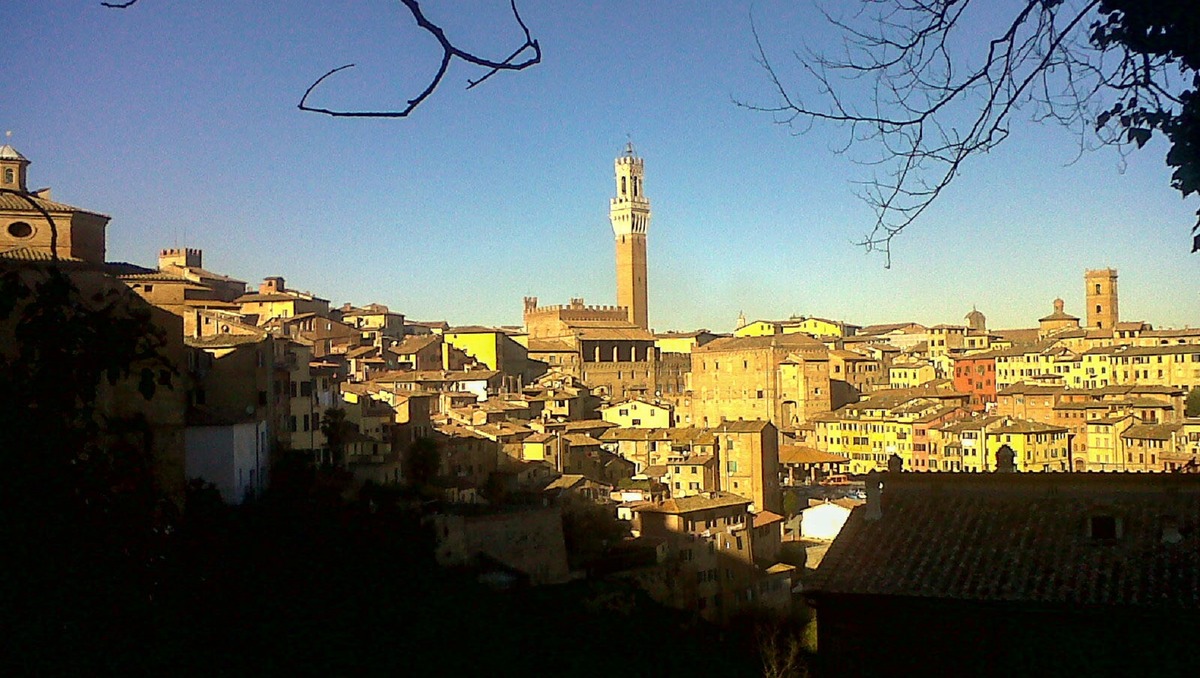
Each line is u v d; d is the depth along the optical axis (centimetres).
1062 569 2916
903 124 1281
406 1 996
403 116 1013
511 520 8956
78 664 1498
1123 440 16475
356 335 18875
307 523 7519
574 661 7175
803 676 7569
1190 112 1184
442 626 6900
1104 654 2711
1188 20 1143
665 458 15250
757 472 14312
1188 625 2631
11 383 1206
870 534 3281
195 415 7338
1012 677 2778
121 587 1338
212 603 5488
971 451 17162
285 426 9206
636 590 9381
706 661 7988
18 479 1187
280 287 19412
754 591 10919
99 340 1258
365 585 7000
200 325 9019
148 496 1339
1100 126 1234
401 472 10594
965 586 2922
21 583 1222
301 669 5450
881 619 2964
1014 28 1208
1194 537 2917
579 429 16075
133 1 1011
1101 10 1209
